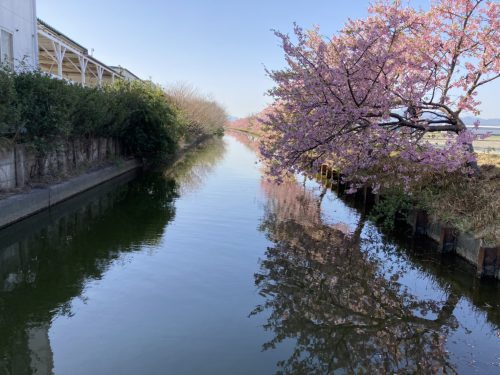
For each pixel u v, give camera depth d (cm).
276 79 738
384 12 865
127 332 455
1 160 854
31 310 500
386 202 967
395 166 861
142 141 1830
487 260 629
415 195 918
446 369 425
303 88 692
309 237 858
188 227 878
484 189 790
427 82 737
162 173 1781
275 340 455
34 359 402
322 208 1157
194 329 467
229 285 589
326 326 498
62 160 1180
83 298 534
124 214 994
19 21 1185
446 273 692
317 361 424
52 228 858
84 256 689
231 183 1516
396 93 705
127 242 767
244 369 400
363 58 660
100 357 408
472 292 623
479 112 815
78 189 1167
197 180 1589
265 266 671
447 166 678
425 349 462
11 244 752
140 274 614
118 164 1584
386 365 429
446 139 727
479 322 532
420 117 776
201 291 564
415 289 626
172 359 409
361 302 570
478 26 833
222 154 2881
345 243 834
